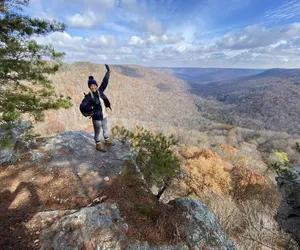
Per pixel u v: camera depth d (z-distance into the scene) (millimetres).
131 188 3592
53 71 3557
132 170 4191
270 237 5703
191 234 2736
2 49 2756
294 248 4867
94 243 2441
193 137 42188
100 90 4449
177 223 2846
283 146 42531
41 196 3309
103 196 3320
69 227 2621
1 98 3115
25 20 3107
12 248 2344
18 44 2889
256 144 48312
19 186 3520
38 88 3660
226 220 6289
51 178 3777
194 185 11117
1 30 2936
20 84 3426
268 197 11953
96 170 4074
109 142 5012
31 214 2898
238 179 13641
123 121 53312
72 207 3102
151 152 3953
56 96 3965
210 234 2863
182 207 3195
